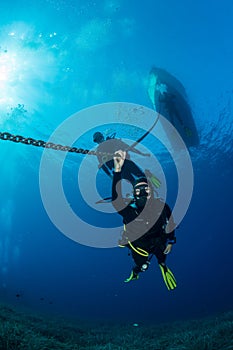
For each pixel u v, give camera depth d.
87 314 29.89
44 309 24.30
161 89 19.16
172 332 12.56
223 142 28.73
